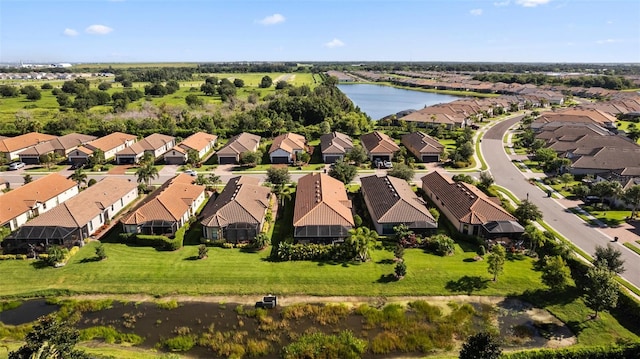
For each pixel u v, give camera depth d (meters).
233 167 97.06
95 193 65.75
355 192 77.69
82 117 139.62
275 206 70.06
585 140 104.38
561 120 137.75
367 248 51.53
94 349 38.22
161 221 57.78
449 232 59.81
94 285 47.41
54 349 30.50
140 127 128.88
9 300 45.41
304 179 75.94
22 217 63.88
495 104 182.00
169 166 97.44
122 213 67.81
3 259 52.16
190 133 127.12
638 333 39.44
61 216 56.91
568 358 35.44
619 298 42.81
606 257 46.06
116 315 43.16
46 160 96.06
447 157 102.50
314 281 47.97
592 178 85.75
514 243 55.50
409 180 79.50
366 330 40.91
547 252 53.56
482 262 51.78
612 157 89.38
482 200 60.56
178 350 38.50
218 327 41.41
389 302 44.97
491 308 43.94
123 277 48.69
